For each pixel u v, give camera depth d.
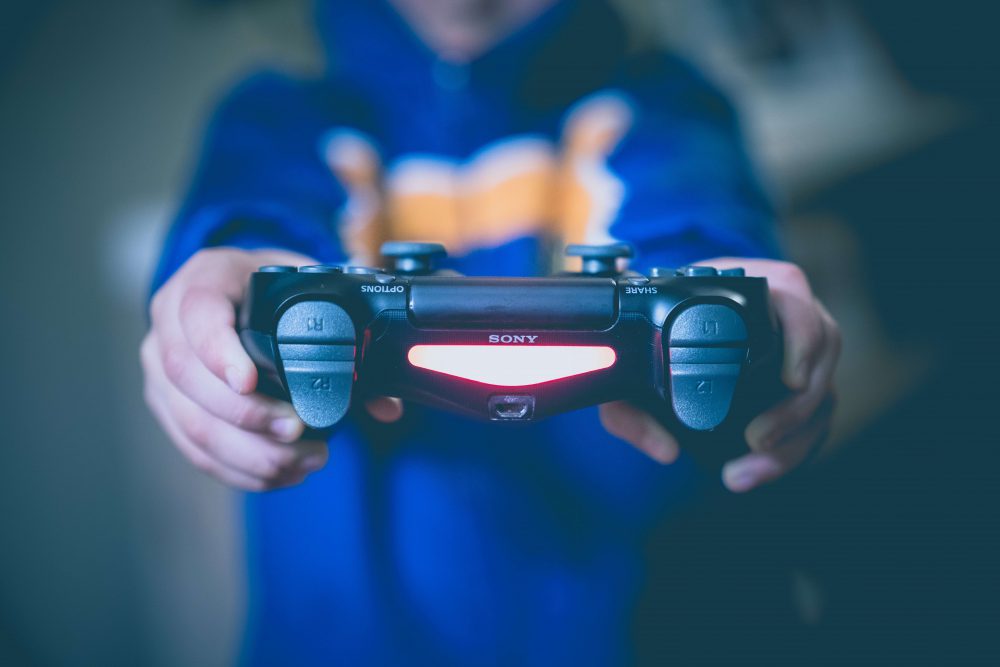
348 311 0.57
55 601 2.11
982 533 1.69
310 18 1.18
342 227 0.95
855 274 2.21
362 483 0.94
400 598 0.94
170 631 2.10
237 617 2.09
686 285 0.60
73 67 2.19
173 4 2.21
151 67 2.22
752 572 0.96
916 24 2.24
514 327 0.60
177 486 2.13
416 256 0.65
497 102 1.06
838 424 1.99
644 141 1.02
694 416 0.58
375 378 0.60
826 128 2.23
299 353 0.57
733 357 0.58
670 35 2.10
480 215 1.05
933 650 1.42
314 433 0.61
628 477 0.94
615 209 0.96
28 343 2.16
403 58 1.06
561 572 0.94
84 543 2.12
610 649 0.94
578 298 0.60
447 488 0.94
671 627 0.95
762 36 2.22
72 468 2.14
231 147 0.98
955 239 2.22
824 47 2.25
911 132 2.24
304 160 0.99
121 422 2.17
